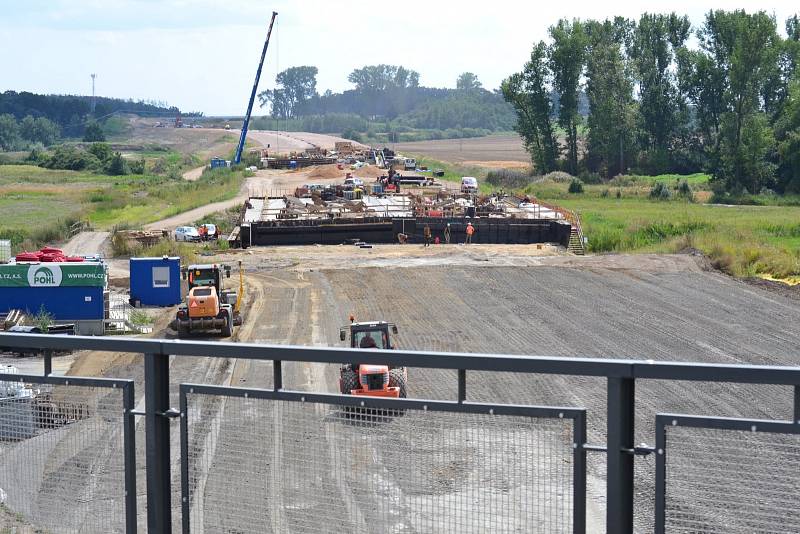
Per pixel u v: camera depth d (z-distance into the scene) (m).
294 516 5.86
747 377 4.85
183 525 6.05
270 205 108.94
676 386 28.09
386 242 91.12
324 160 185.38
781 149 141.00
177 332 45.28
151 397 6.19
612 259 65.62
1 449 6.65
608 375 5.10
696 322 43.03
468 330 42.75
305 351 5.77
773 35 140.75
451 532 5.54
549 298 51.38
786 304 47.28
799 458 4.92
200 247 82.88
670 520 5.10
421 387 28.25
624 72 176.00
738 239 69.62
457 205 101.81
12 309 46.22
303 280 61.50
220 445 6.09
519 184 162.62
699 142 179.50
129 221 105.81
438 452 5.60
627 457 5.18
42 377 6.48
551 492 5.34
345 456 5.81
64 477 6.45
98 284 46.41
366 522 5.76
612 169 178.75
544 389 27.64
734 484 5.02
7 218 110.94
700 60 169.75
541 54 174.50
